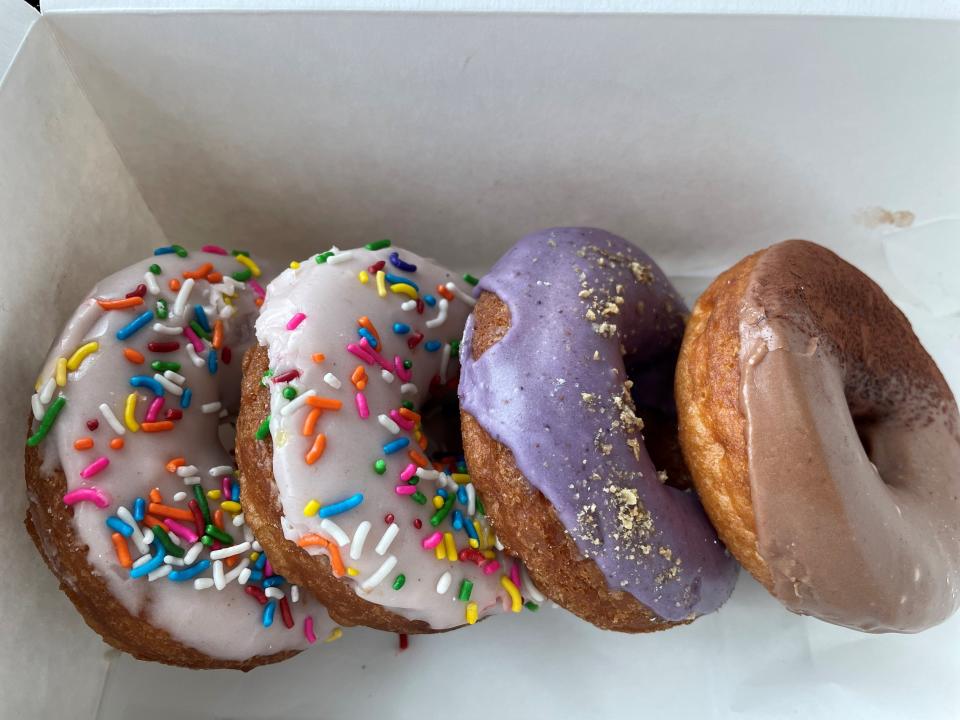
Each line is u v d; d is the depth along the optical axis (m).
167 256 0.17
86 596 0.14
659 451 0.17
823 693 0.17
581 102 0.18
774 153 0.19
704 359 0.14
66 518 0.14
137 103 0.18
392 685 0.17
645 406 0.18
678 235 0.21
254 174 0.20
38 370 0.16
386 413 0.15
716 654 0.18
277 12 0.16
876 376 0.15
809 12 0.17
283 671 0.17
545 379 0.14
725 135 0.19
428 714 0.17
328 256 0.16
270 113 0.18
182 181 0.20
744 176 0.20
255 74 0.18
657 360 0.17
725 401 0.14
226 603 0.15
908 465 0.15
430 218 0.21
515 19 0.17
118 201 0.19
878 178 0.20
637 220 0.21
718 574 0.15
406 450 0.15
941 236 0.20
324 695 0.17
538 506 0.13
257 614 0.15
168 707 0.17
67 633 0.16
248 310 0.17
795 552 0.13
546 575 0.14
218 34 0.17
